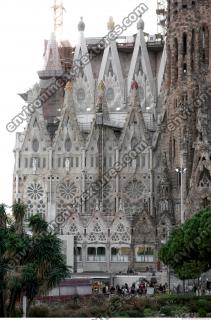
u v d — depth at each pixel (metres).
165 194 130.75
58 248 57.41
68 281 72.56
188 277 74.50
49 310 55.81
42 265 55.19
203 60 136.62
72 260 113.44
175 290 86.69
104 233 127.56
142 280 97.38
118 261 126.69
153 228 127.12
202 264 73.19
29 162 141.88
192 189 125.69
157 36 163.25
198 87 133.50
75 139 141.00
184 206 126.00
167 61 137.88
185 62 134.88
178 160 131.00
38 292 55.34
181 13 135.75
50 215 137.25
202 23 136.62
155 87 150.25
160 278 100.31
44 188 140.12
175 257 76.31
